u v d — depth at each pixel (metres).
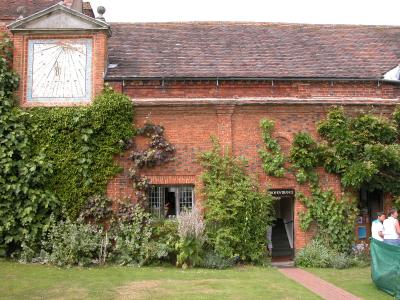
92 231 14.03
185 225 13.62
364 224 15.83
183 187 15.23
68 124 14.50
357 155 15.12
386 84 16.41
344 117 15.30
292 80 15.95
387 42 19.27
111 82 15.38
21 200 14.17
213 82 15.83
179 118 15.22
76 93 14.95
